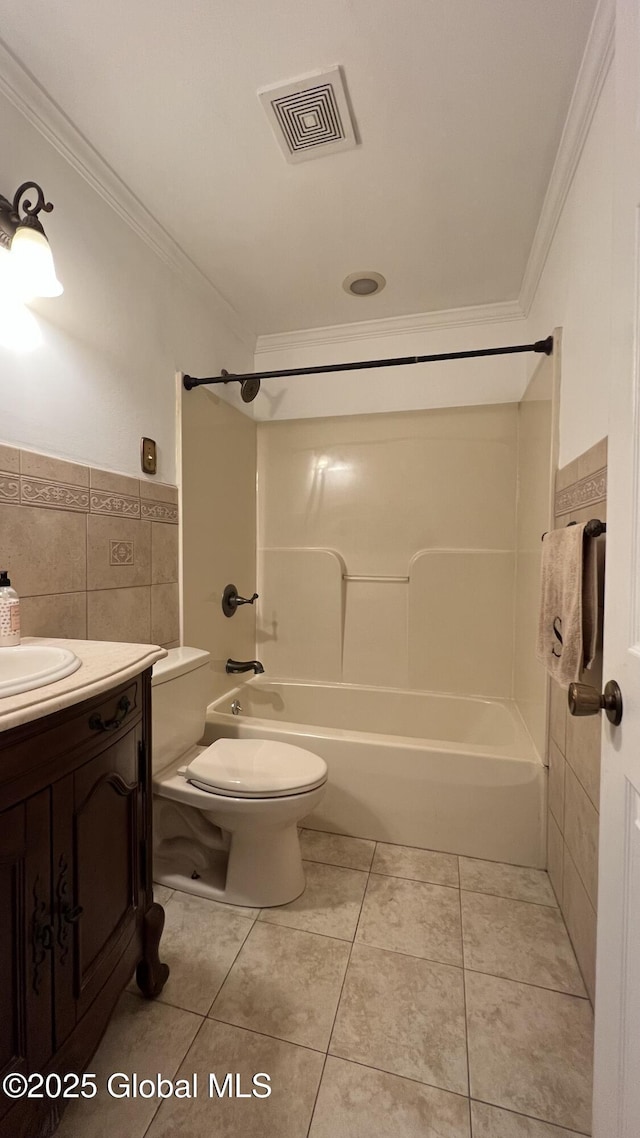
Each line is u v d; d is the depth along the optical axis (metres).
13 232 1.10
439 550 2.35
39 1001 0.71
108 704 0.89
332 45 1.04
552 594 1.28
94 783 0.85
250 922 1.34
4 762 0.64
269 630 2.61
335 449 2.51
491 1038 1.01
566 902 1.32
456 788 1.64
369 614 2.48
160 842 1.51
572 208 1.34
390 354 2.39
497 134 1.26
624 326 0.64
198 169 1.39
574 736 1.25
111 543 1.49
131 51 1.06
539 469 1.75
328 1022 1.05
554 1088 0.92
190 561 1.93
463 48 1.04
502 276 1.95
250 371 2.54
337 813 1.76
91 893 0.84
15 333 1.15
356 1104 0.89
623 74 0.64
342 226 1.65
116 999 0.92
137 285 1.61
